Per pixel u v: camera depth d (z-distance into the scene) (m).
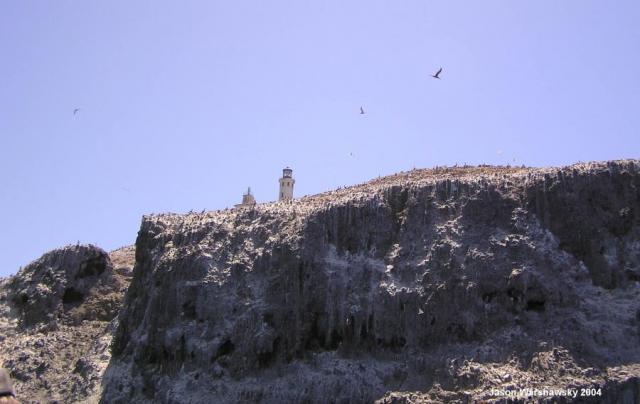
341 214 102.94
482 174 109.00
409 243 98.69
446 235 96.44
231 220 113.75
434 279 92.94
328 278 98.25
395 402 84.50
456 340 89.00
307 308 97.56
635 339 84.56
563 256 93.00
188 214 123.31
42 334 122.44
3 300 131.12
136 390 100.75
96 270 133.50
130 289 115.19
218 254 108.19
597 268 92.12
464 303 90.25
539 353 84.00
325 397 89.38
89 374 107.56
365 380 89.12
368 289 96.25
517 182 100.00
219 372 96.31
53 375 112.12
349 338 94.44
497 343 86.75
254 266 103.56
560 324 86.75
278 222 108.50
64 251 133.12
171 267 108.12
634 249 92.75
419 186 102.94
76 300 129.75
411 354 89.69
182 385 96.94
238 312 100.12
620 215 94.81
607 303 89.06
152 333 104.50
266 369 95.38
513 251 92.88
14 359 115.38
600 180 96.88
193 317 103.62
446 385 84.38
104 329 121.19
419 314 91.06
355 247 100.88
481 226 96.38
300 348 95.69
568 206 95.56
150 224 118.88
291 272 100.06
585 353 83.25
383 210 102.50
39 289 128.75
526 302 89.38
